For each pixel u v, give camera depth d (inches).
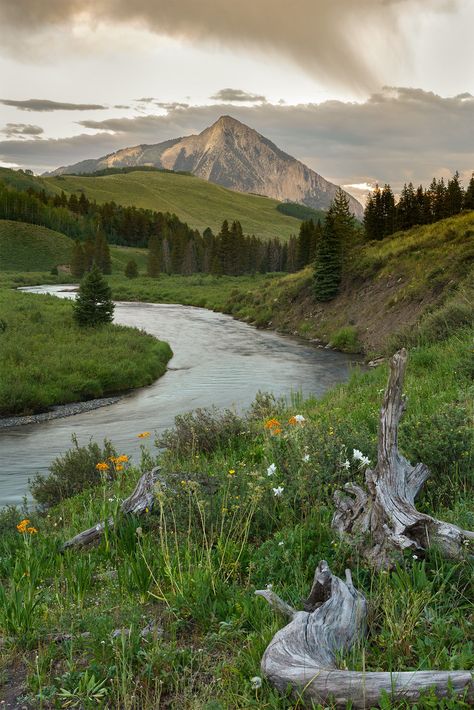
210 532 213.3
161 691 133.5
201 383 1063.0
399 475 191.8
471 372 498.6
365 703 114.5
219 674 134.7
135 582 186.9
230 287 4040.4
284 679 122.0
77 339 1375.5
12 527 330.6
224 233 5428.2
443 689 113.0
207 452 399.9
